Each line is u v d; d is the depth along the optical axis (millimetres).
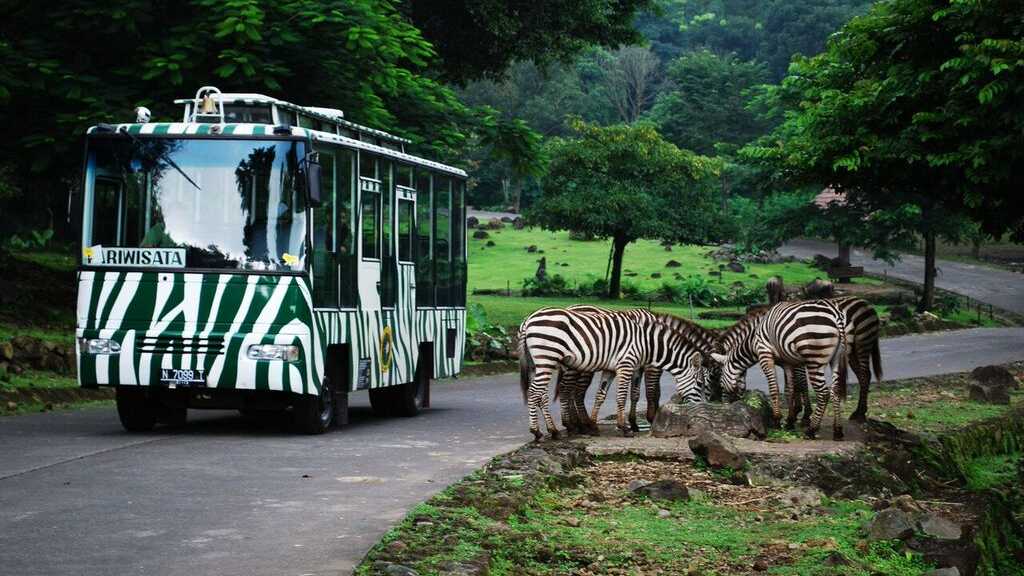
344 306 15727
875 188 21297
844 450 13266
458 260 20781
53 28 22688
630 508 10836
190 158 14711
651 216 60969
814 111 20047
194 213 14664
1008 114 17875
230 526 9008
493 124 31078
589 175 62938
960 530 10625
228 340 14406
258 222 14562
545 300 57094
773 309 15078
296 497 10266
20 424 15812
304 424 15117
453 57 38531
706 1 176750
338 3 22484
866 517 11008
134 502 9914
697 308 57312
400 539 8500
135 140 14805
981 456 17375
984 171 18297
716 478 12445
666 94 140250
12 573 7492
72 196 14867
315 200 14312
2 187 31906
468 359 30938
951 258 89750
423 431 15883
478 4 34906
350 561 7898
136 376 14508
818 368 14430
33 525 8938
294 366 14383
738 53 158875
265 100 15125
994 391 21078
